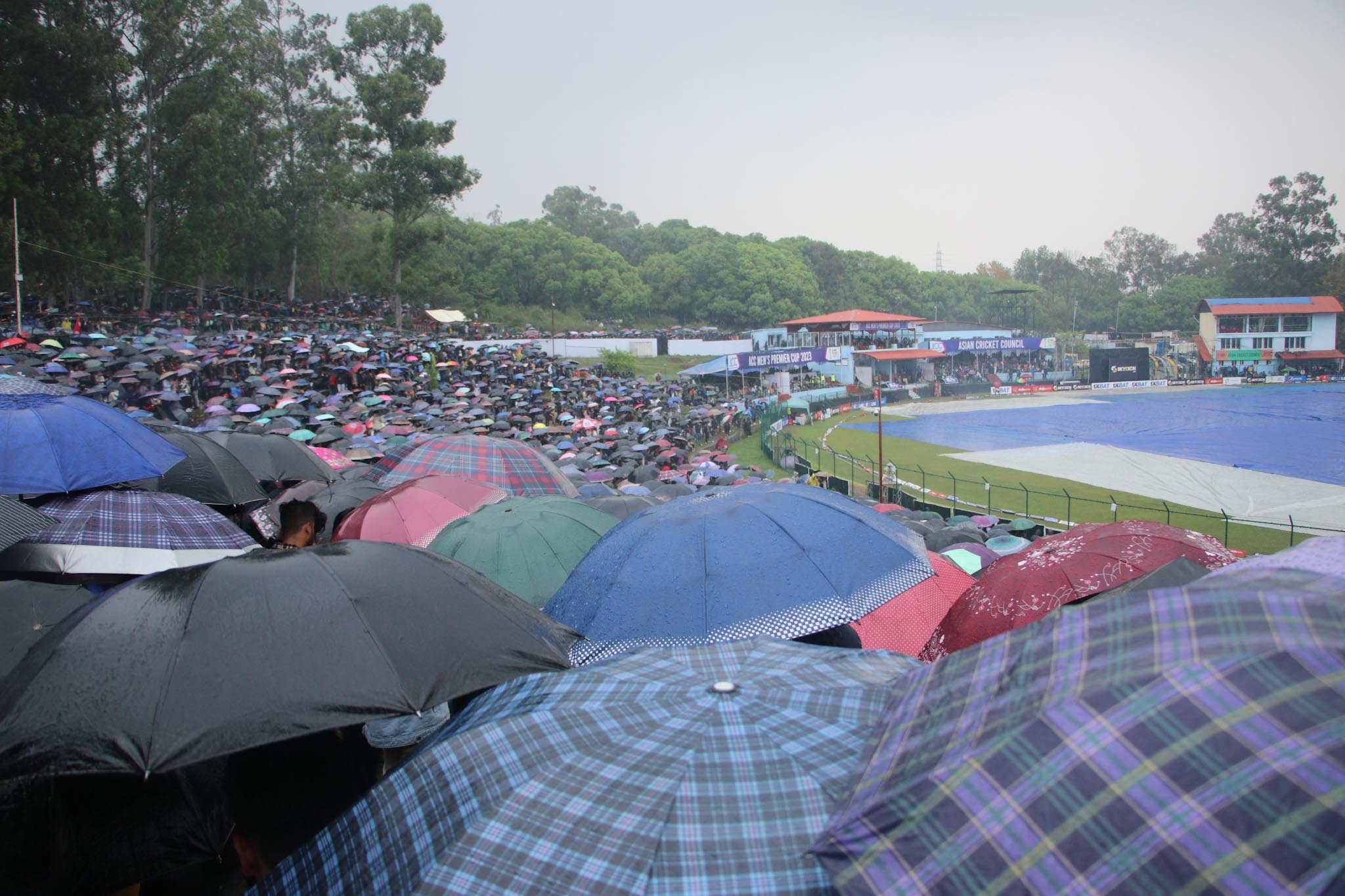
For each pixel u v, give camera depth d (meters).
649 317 123.00
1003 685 2.81
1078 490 34.66
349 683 3.79
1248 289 126.50
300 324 60.12
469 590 4.69
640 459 28.08
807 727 3.27
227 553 6.79
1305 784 2.15
